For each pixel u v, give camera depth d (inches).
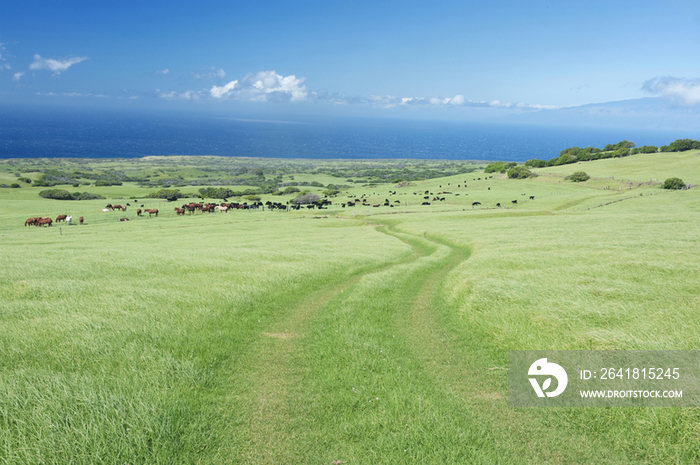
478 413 267.9
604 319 394.3
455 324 470.0
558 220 1740.9
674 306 416.2
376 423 257.4
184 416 260.2
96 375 306.3
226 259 874.8
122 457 216.4
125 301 510.3
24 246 1254.3
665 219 1523.1
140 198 4741.6
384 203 3799.2
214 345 388.5
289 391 305.4
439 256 1089.4
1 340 362.9
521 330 395.2
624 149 6205.7
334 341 410.9
